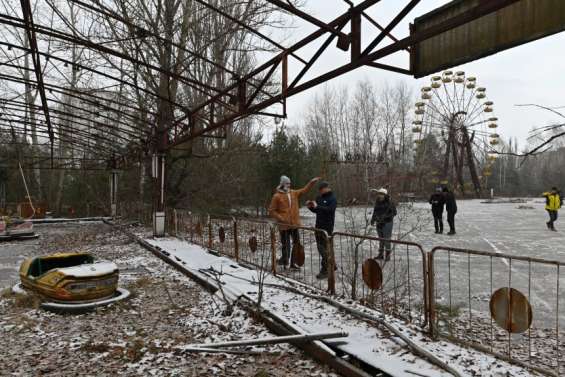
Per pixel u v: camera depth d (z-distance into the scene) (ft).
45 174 109.40
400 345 13.67
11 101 43.68
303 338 14.33
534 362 12.73
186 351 14.90
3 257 41.27
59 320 19.35
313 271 26.35
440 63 15.01
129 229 58.65
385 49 16.07
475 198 149.28
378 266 17.33
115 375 13.41
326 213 25.70
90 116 85.10
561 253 33.32
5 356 15.17
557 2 11.08
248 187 72.54
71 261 26.27
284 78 24.49
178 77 32.45
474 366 11.84
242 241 32.32
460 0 13.83
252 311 18.25
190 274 27.48
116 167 77.61
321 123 179.73
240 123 77.92
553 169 152.46
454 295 21.20
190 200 64.03
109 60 51.83
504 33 12.65
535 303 19.67
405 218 31.81
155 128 47.65
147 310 20.71
